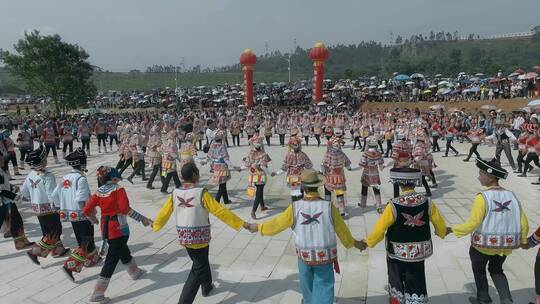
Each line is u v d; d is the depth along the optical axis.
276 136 28.30
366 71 130.00
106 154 20.75
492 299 5.32
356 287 5.82
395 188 8.57
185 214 5.07
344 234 4.59
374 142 9.15
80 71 42.81
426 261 6.68
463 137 22.36
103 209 5.55
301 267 4.60
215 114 33.16
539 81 31.17
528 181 12.11
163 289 5.89
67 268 5.97
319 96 41.16
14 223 7.34
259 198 8.98
